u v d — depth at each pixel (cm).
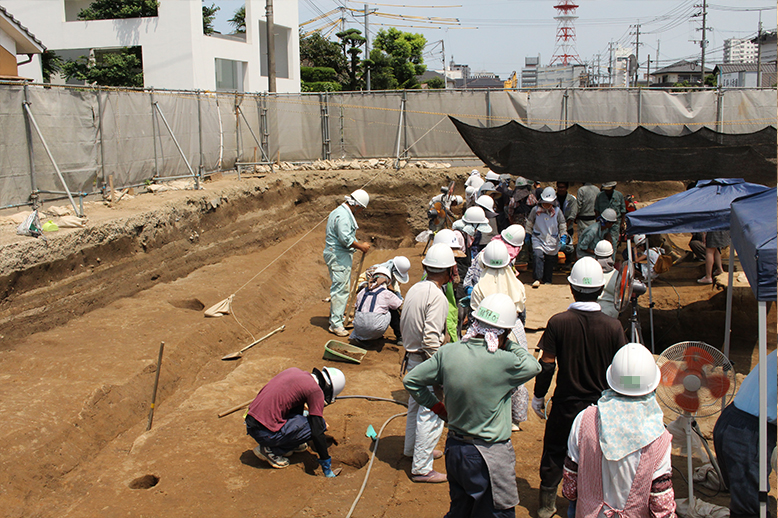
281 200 1627
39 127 1002
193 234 1227
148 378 725
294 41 2991
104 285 952
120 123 1218
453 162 1888
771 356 401
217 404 676
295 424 551
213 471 542
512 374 381
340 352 845
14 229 874
